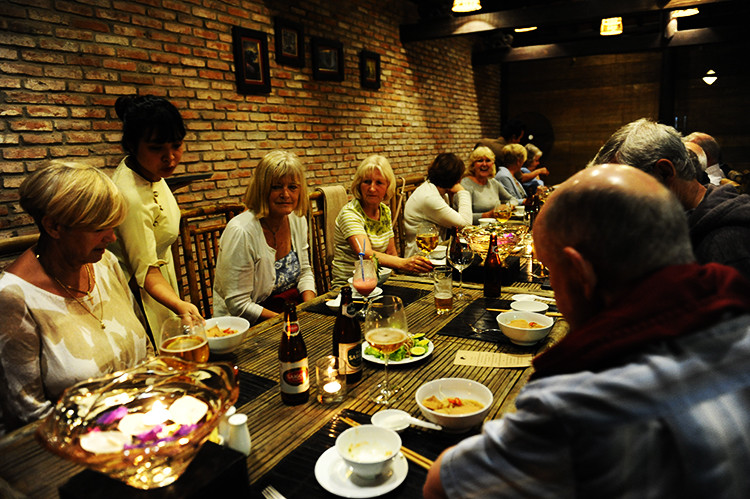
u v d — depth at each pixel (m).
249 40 4.02
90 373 1.29
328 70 4.92
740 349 0.56
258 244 2.02
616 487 0.55
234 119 3.99
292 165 2.01
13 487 0.87
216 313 2.06
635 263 0.61
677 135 1.50
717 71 7.51
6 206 2.71
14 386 1.19
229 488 0.76
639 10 5.30
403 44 6.23
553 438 0.58
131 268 1.91
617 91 8.27
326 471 0.90
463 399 1.11
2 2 2.59
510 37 7.85
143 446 0.69
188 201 3.71
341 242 2.56
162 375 0.98
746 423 0.54
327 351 1.44
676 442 0.53
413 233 3.44
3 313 1.17
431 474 0.73
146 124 1.80
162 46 3.40
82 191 1.18
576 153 8.75
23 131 2.75
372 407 1.13
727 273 0.62
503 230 3.17
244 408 1.14
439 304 1.75
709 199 1.41
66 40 2.88
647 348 0.58
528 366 1.32
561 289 0.70
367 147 5.68
